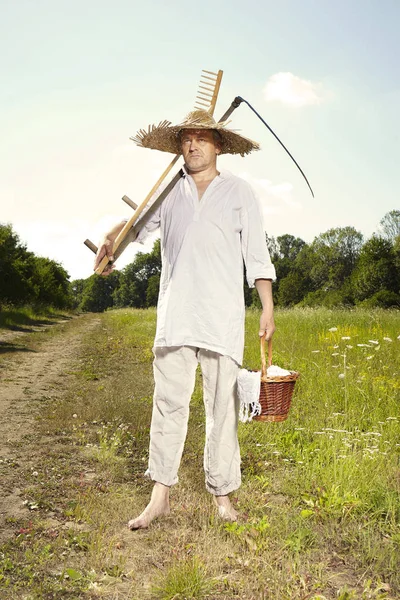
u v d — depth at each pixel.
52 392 8.38
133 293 128.12
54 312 48.56
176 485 3.87
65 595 2.52
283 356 9.23
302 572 2.72
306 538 3.04
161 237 3.46
